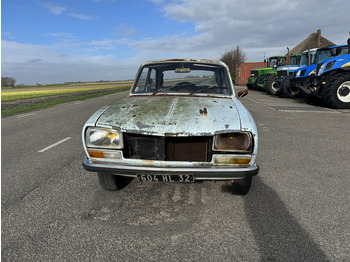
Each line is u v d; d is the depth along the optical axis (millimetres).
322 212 2289
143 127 2168
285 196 2613
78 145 4875
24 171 3512
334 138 4938
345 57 8633
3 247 1906
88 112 9719
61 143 5062
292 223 2135
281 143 4656
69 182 3105
